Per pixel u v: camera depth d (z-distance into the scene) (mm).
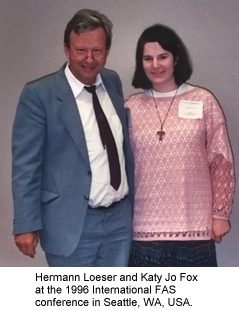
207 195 1880
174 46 1857
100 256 1850
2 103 2453
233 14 2305
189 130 1837
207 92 1904
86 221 1782
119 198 1839
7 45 2428
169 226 1844
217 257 2445
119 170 1812
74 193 1744
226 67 2334
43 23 2396
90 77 1750
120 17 2363
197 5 2318
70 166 1740
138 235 1899
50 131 1736
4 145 2465
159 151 1850
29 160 1727
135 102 1952
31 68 2426
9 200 2486
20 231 1721
